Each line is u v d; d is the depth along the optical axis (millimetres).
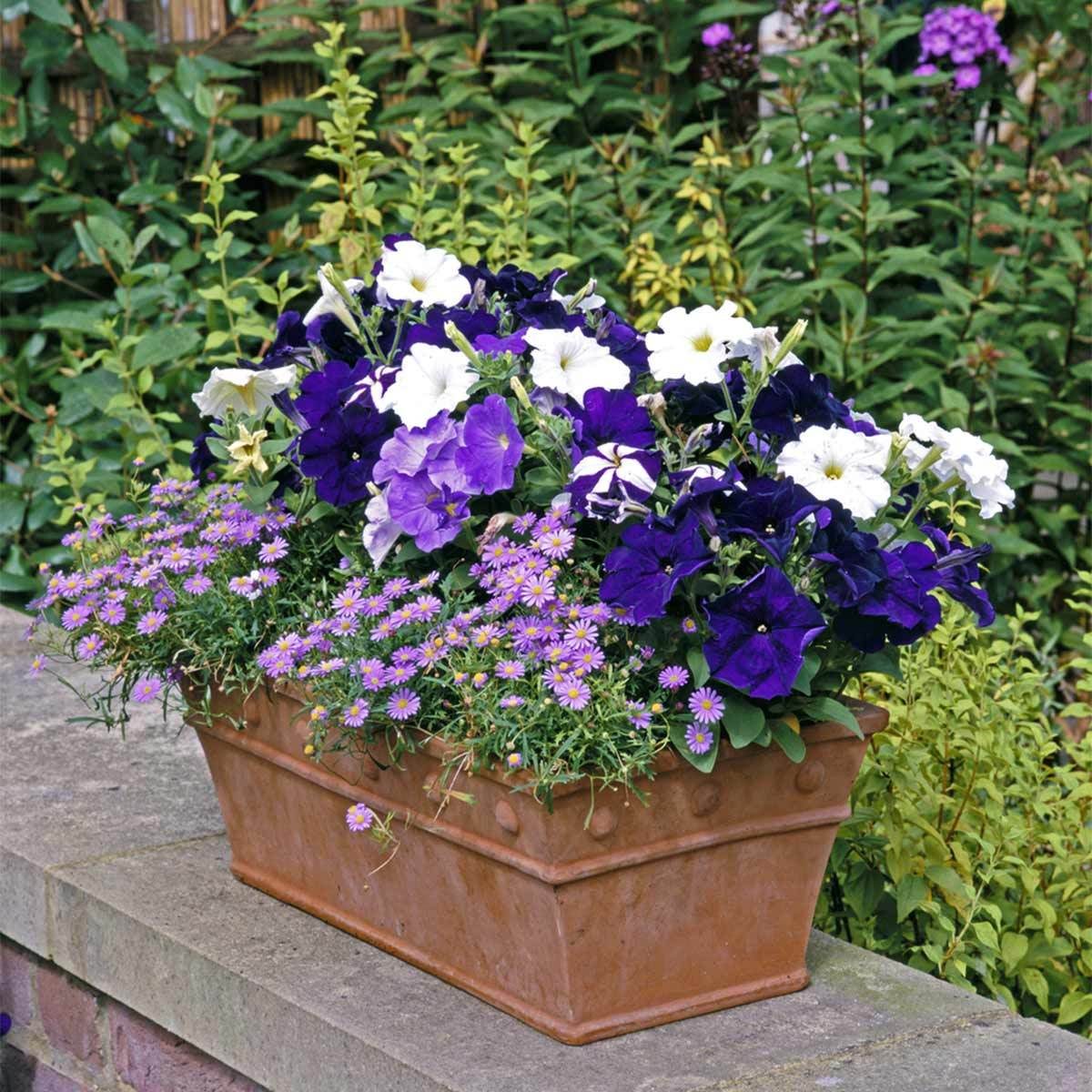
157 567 2324
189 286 4328
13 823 2730
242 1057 2230
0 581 4168
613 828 1971
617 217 4445
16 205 4895
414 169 4086
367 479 2258
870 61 4539
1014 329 4500
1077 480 4672
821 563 1995
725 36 4648
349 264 3924
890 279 4719
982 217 4648
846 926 2764
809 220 4492
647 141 4973
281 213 4703
